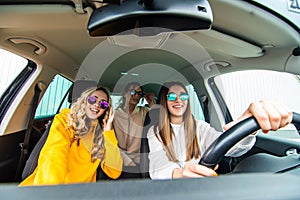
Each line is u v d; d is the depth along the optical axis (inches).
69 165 38.7
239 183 18.1
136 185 16.9
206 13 23.9
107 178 38.7
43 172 35.0
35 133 102.4
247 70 70.6
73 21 44.8
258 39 48.4
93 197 15.6
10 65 84.1
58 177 34.7
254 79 66.7
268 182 18.8
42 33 65.4
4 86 84.6
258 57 58.8
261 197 16.9
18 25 47.6
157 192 16.3
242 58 63.2
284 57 52.4
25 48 73.7
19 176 86.4
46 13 41.1
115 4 24.3
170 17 23.2
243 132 25.6
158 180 17.6
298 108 43.4
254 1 37.0
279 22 40.1
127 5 23.6
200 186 17.3
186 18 23.4
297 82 52.0
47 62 88.0
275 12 38.5
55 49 80.5
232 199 16.3
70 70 103.4
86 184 16.8
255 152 63.5
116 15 23.9
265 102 27.5
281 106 26.9
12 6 39.6
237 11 37.9
